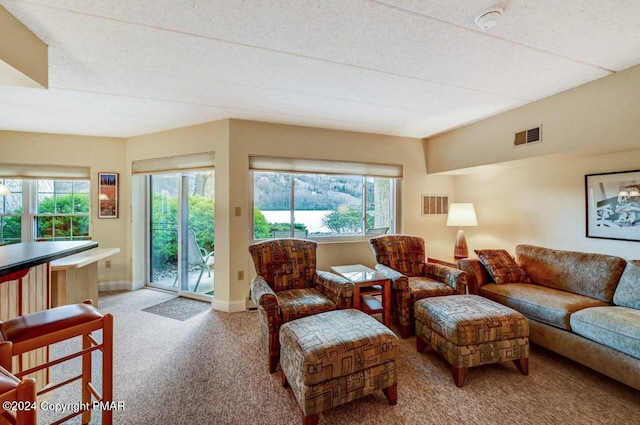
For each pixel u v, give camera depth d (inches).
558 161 118.3
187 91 99.0
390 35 67.6
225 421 64.0
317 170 145.2
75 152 154.1
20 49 61.1
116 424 62.6
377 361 66.6
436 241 169.8
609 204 103.6
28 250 67.5
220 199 132.0
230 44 71.0
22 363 66.1
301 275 108.0
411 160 163.6
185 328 112.6
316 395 60.2
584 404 69.2
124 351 94.3
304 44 71.2
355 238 158.1
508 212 142.5
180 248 155.1
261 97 105.0
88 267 119.5
